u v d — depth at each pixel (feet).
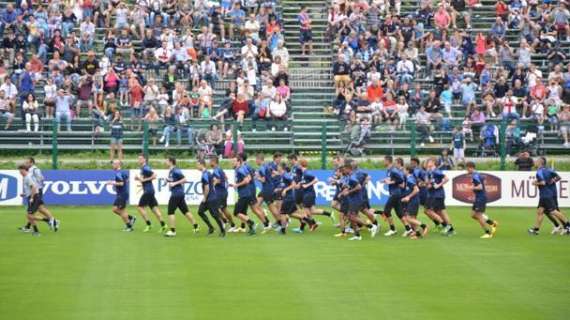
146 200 230.89
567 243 216.33
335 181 235.81
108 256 195.21
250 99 321.32
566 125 298.56
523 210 283.79
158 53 336.29
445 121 299.58
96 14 353.92
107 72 323.78
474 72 344.90
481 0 382.01
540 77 338.13
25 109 305.12
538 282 171.12
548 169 231.50
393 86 331.36
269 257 194.39
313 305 152.15
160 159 293.02
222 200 228.43
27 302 153.89
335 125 315.17
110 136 295.89
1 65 329.72
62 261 189.26
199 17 356.59
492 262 190.60
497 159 296.10
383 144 299.99
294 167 235.61
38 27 340.59
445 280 172.14
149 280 170.91
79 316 144.87
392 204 227.40
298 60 354.54
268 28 350.43
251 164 291.58
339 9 359.66
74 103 318.65
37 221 247.29
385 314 146.61
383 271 180.04
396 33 349.61
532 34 366.22
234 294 159.74
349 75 333.83
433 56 345.72
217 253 199.11
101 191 286.66
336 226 243.60
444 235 229.25
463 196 289.33
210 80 333.42
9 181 282.97
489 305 153.07
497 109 330.95
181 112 310.45
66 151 298.15
